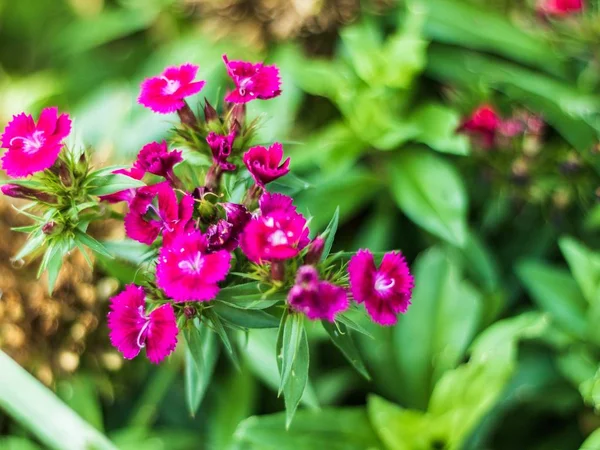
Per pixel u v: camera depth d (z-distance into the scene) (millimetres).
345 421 686
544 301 705
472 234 745
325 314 548
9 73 933
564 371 692
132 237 574
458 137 717
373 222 756
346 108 748
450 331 711
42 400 687
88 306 711
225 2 790
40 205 601
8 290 705
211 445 714
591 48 752
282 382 560
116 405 747
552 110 727
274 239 554
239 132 605
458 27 771
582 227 748
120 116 773
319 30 787
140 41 907
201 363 582
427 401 711
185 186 607
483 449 718
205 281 554
